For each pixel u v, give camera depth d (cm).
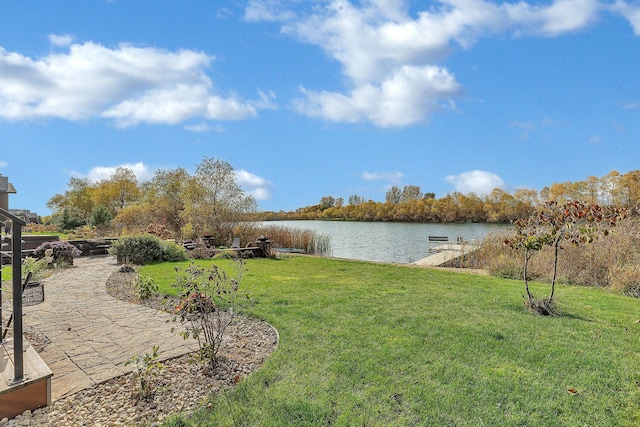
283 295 610
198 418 251
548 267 853
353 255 1877
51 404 272
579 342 397
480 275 883
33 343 399
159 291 649
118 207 3219
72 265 1016
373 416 252
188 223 1800
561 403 272
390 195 6356
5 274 735
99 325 465
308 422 245
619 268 751
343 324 451
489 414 256
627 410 263
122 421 251
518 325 455
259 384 297
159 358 356
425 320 471
